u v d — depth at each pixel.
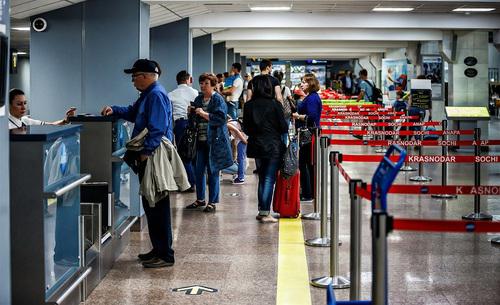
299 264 7.10
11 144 4.83
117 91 9.92
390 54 34.03
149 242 8.23
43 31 9.95
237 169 13.70
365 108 23.16
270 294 6.05
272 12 16.75
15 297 4.91
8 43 4.25
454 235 8.52
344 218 9.63
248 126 9.28
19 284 4.90
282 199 9.67
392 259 7.30
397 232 8.69
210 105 10.13
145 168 6.84
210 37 21.73
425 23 17.05
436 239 8.30
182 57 16.59
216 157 10.16
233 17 16.69
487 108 21.45
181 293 6.09
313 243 7.95
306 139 11.05
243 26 16.70
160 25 16.50
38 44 9.95
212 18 16.73
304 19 16.73
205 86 10.38
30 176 4.86
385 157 3.99
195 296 6.00
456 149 21.16
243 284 6.37
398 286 6.27
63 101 9.98
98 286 6.33
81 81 9.95
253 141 9.27
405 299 5.88
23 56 22.78
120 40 9.90
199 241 8.23
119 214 7.90
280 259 7.31
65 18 9.91
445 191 6.20
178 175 7.00
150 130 6.75
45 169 4.93
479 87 21.97
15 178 4.86
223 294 6.05
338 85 48.50
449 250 7.73
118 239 7.39
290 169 9.49
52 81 9.98
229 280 6.51
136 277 6.64
